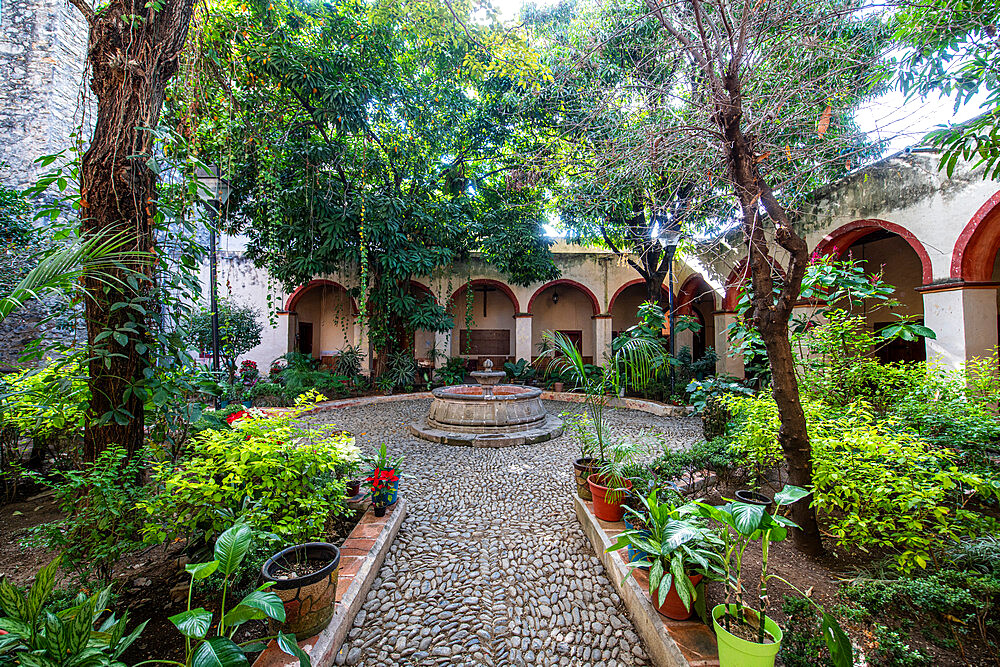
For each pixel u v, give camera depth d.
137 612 2.56
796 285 2.94
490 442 6.95
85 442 2.98
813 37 3.10
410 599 3.00
